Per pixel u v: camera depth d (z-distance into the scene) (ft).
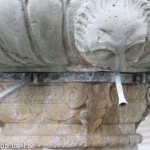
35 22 8.68
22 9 8.70
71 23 8.65
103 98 10.11
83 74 10.06
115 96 10.25
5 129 10.89
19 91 10.58
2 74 10.46
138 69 10.16
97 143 10.33
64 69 9.91
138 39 8.07
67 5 8.57
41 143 10.34
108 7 8.09
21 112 10.63
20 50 9.18
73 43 8.91
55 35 8.80
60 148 10.33
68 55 9.32
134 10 8.10
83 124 10.21
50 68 9.97
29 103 10.55
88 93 10.10
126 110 10.73
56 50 9.11
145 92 11.07
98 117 10.23
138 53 8.32
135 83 10.72
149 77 10.80
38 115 10.52
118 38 7.95
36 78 10.27
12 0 8.70
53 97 10.34
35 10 8.58
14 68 10.17
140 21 8.07
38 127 10.53
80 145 10.27
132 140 10.94
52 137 10.33
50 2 8.52
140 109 11.04
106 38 7.98
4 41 9.11
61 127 10.39
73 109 10.21
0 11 8.77
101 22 8.00
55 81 10.23
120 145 10.80
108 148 10.62
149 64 9.79
